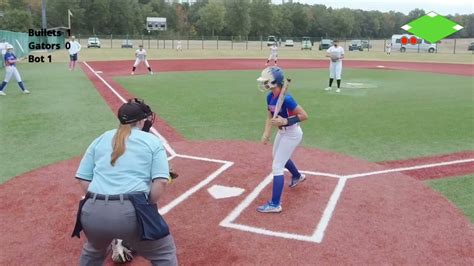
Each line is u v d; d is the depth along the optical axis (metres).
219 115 11.41
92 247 3.34
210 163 7.18
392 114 11.86
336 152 8.02
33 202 5.55
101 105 12.75
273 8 110.25
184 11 116.94
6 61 14.54
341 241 4.57
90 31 96.25
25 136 8.99
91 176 3.38
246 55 43.12
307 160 7.42
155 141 3.35
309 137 9.15
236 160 7.36
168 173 3.29
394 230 4.83
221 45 62.81
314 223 4.98
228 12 103.25
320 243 4.52
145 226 3.11
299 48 60.69
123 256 4.04
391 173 6.82
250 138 8.98
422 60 38.97
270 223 4.97
